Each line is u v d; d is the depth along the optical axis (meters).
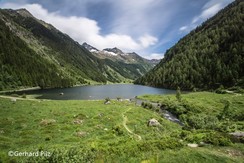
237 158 22.80
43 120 47.81
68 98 129.38
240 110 74.44
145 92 173.38
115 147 24.45
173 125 59.66
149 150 24.31
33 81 199.62
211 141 27.36
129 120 55.91
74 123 48.25
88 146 26.58
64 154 19.06
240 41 198.62
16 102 74.56
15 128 41.34
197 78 186.50
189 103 85.06
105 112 63.16
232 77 154.25
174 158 22.23
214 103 89.69
